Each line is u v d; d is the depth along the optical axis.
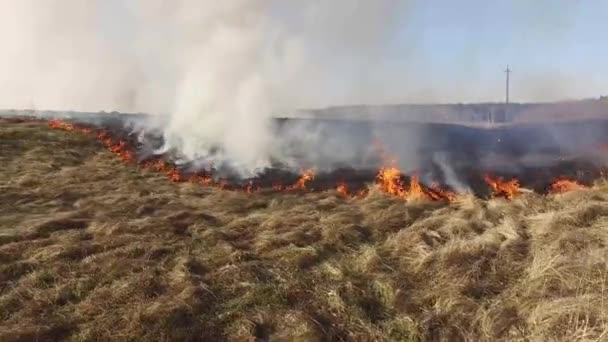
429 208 9.11
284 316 5.19
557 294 5.09
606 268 5.28
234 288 5.87
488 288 5.57
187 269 6.36
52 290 5.88
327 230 7.70
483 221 7.88
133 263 6.56
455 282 5.68
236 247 7.32
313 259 6.74
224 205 10.06
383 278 5.93
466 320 4.96
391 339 4.79
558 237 6.53
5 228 8.19
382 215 8.59
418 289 5.73
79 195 10.84
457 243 6.76
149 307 5.35
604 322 4.36
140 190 11.34
